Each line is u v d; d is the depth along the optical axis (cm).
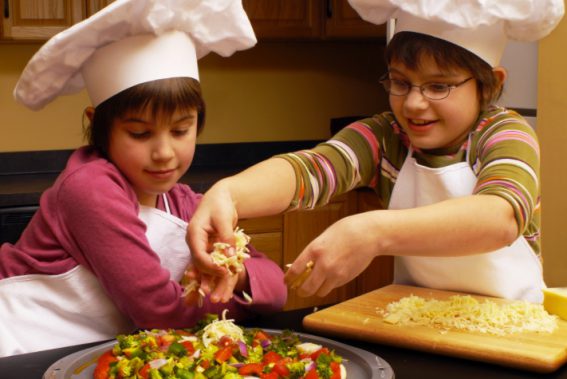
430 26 123
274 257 298
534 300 139
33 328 135
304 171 132
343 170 139
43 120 318
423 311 125
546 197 255
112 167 133
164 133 130
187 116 131
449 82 125
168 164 132
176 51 129
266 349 107
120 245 128
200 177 302
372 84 376
